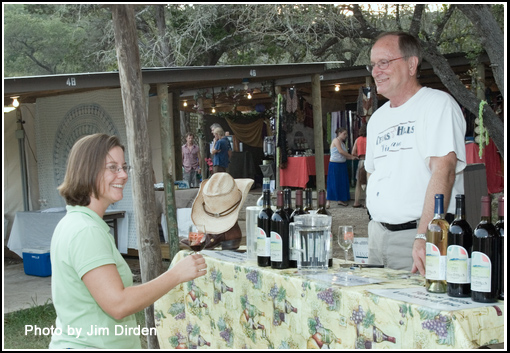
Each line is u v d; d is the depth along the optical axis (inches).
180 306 134.3
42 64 971.3
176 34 652.1
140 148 157.6
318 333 92.6
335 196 470.3
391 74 111.9
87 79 238.1
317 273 101.7
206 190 139.0
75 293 81.5
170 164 265.6
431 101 108.7
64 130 330.3
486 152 362.9
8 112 344.2
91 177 83.0
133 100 155.6
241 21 561.9
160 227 300.7
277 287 101.9
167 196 264.7
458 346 70.1
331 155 471.2
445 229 83.2
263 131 677.3
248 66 301.4
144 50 698.2
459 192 114.0
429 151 106.6
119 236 302.8
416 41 113.2
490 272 75.5
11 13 925.2
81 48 783.7
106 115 307.7
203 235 126.0
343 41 748.0
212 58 695.7
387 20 576.1
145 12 667.4
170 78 265.0
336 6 449.1
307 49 599.2
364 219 398.6
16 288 266.2
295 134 577.9
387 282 92.6
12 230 326.3
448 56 392.5
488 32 265.0
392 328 79.4
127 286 87.4
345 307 87.1
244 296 111.1
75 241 80.4
